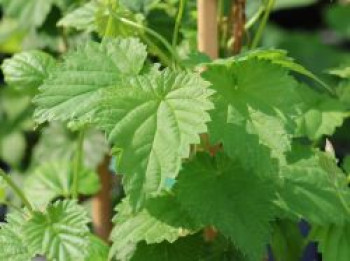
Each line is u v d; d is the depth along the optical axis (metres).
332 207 0.79
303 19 1.85
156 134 0.70
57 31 1.12
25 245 0.77
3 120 1.44
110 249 0.81
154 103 0.71
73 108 0.72
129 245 0.82
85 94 0.73
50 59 0.85
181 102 0.71
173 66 0.79
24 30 1.17
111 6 0.81
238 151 0.72
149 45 0.81
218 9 0.87
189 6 0.93
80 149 0.88
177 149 0.69
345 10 1.79
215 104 0.74
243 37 0.89
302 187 0.79
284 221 0.86
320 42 1.76
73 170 0.98
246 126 0.73
